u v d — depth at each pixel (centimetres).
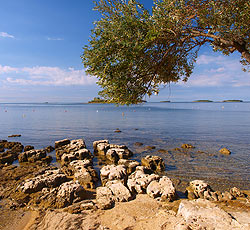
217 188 1302
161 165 1709
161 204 947
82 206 944
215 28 499
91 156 2073
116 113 10662
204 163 1850
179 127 4491
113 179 1294
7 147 2656
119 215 824
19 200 1075
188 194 1150
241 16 498
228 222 540
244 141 2855
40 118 7319
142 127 4538
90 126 4791
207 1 481
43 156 2091
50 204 1007
